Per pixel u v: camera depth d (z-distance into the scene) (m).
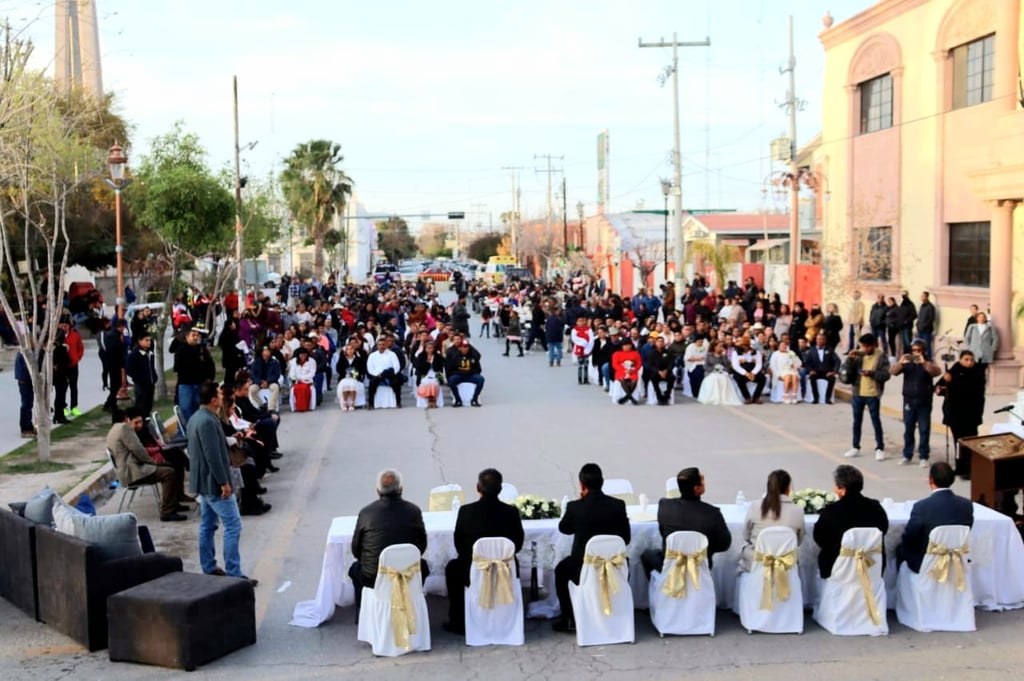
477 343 38.16
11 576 9.39
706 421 19.73
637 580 9.08
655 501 13.09
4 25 15.73
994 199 21.59
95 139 30.55
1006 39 22.94
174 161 24.80
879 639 8.42
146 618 7.94
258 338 25.14
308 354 22.02
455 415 20.80
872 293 30.02
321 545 11.32
